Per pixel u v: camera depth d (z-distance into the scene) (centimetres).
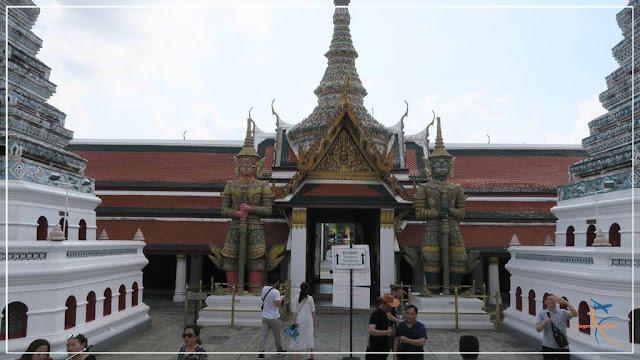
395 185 2155
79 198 1666
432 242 1959
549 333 993
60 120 1784
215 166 2927
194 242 2497
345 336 1661
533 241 2573
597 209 1446
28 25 1759
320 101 2920
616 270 1170
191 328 820
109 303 1557
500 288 2803
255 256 1980
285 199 2141
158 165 2916
